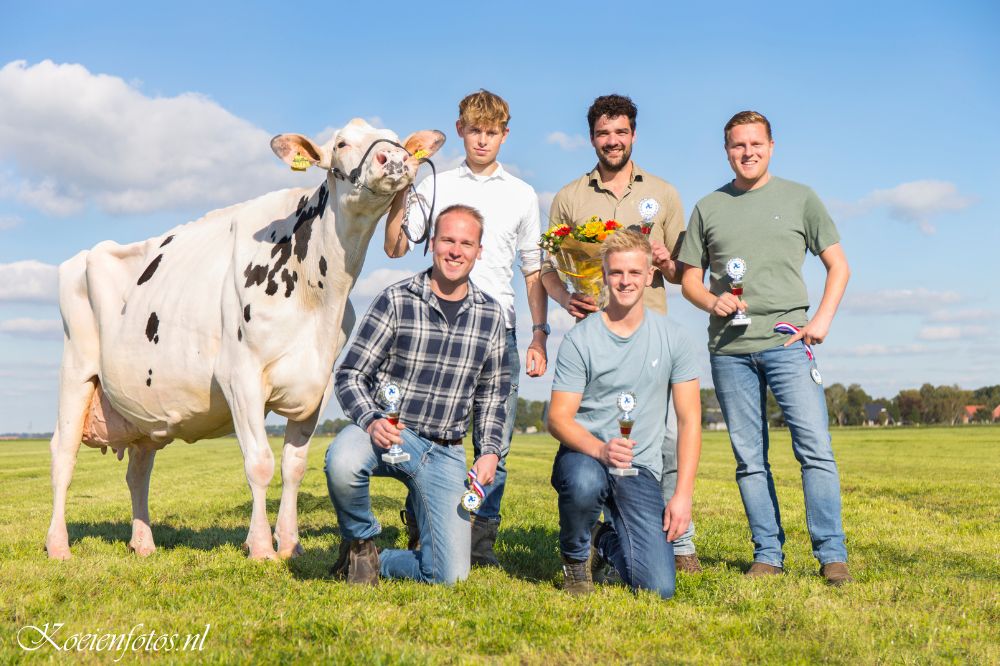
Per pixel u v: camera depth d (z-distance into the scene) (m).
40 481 16.97
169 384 5.75
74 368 6.27
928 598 4.30
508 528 6.77
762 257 5.08
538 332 5.72
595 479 4.14
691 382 4.40
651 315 4.43
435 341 4.29
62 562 5.32
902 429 77.31
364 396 4.20
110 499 12.42
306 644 3.25
